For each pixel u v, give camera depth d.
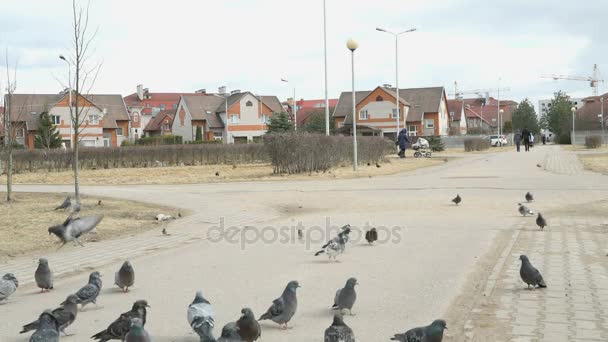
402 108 90.19
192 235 14.73
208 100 93.50
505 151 69.06
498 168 37.62
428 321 7.52
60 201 21.75
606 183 25.53
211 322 6.48
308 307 8.30
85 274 10.76
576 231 14.01
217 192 25.12
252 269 10.79
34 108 77.31
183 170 40.16
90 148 44.56
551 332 6.96
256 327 6.47
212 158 47.12
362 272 10.37
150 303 8.62
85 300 8.08
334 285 9.48
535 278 8.77
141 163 45.91
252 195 23.67
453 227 15.05
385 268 10.62
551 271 10.01
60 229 11.95
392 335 7.02
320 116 92.06
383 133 91.38
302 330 7.34
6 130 23.38
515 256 11.30
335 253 11.16
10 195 22.11
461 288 9.09
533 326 7.20
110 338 6.58
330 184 28.36
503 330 7.07
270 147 35.00
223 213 18.56
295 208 19.80
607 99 111.38
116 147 45.75
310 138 34.97
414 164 43.25
